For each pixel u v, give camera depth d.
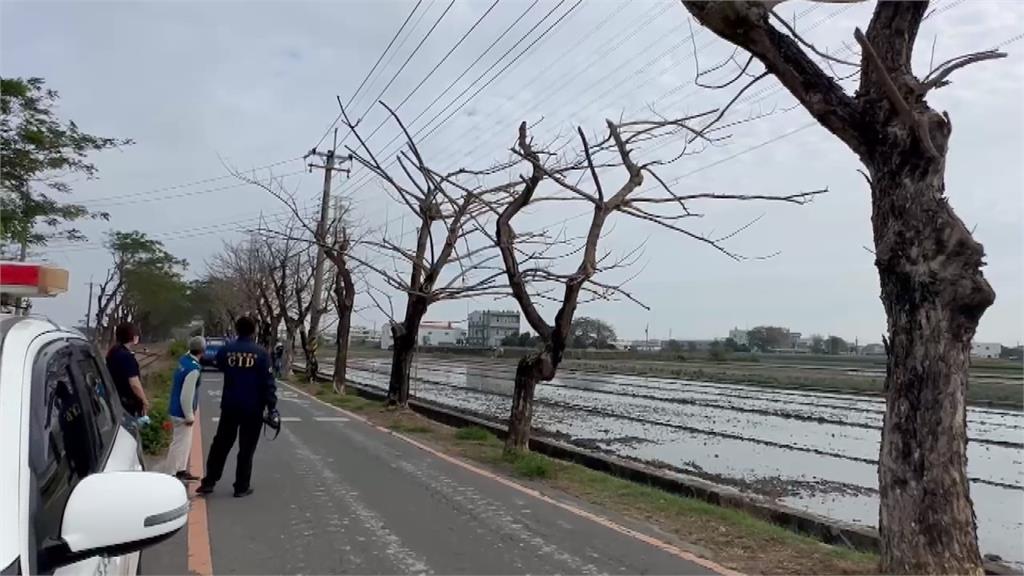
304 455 12.36
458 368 59.09
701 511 9.00
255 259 45.97
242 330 9.27
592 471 11.62
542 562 6.81
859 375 54.84
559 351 12.65
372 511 8.56
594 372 56.34
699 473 15.17
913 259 6.03
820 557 7.14
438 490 9.85
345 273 27.83
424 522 8.13
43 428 2.76
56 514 2.63
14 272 3.34
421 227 19.64
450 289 18.70
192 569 6.39
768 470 15.94
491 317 105.94
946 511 5.93
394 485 10.08
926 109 6.15
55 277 3.46
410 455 12.71
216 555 6.76
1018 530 11.77
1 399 2.56
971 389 40.78
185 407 9.77
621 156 12.21
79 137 17.59
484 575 6.40
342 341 28.20
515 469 11.45
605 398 33.25
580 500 9.55
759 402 32.91
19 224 16.23
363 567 6.54
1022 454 19.92
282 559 6.70
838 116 6.31
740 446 19.33
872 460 17.48
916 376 6.05
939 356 5.98
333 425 16.77
